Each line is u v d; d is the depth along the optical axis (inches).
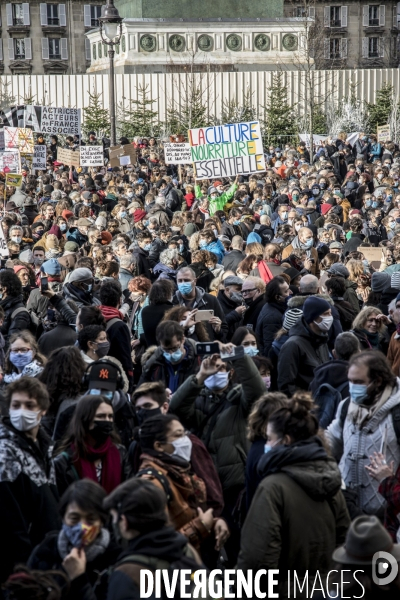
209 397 290.5
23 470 233.0
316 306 350.6
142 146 1713.8
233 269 582.2
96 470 254.8
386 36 3843.5
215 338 402.9
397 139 2292.1
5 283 428.5
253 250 540.7
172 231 797.9
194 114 2181.3
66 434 257.3
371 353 260.7
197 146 854.5
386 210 983.6
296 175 1350.9
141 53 2477.9
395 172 1350.9
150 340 406.3
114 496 193.2
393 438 257.1
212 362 275.6
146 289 462.9
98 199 997.8
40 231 808.9
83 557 200.4
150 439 240.1
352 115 2295.8
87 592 199.8
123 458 264.1
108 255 566.3
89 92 2298.2
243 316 454.3
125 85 2324.1
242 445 286.8
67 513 202.5
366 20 3831.2
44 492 236.1
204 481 257.1
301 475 217.3
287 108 2178.9
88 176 1137.4
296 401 228.4
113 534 220.5
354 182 1173.7
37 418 238.5
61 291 490.0
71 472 251.0
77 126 1272.1
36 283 560.7
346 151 1589.6
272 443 228.1
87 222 758.5
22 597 179.2
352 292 475.2
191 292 422.0
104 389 285.9
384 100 2365.9
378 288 474.3
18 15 3722.9
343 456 265.0
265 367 331.0
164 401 268.1
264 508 215.9
